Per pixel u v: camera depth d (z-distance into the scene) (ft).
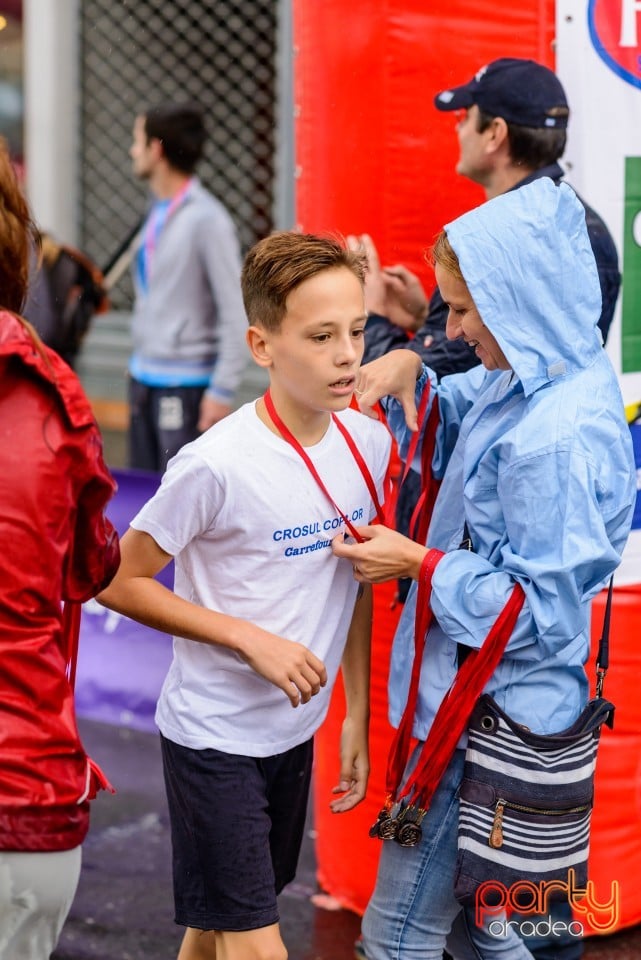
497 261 11.86
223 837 12.68
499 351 12.19
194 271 28.02
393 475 16.12
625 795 16.47
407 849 12.98
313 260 11.83
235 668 12.62
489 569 12.21
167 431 28.81
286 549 12.40
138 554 12.41
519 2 15.12
